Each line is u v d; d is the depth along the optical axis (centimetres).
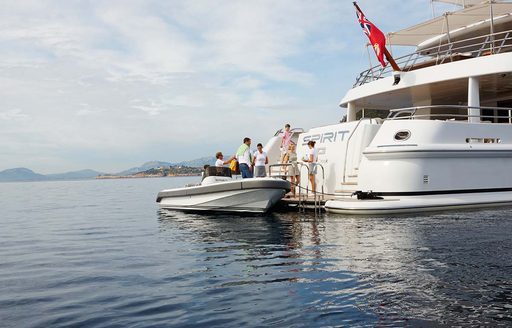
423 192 1145
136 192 3956
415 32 1627
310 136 1501
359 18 1415
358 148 1316
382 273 542
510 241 712
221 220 1198
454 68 1322
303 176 1496
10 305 470
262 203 1269
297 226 999
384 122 1227
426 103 1697
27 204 2355
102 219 1390
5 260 729
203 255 709
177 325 397
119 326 400
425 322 382
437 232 819
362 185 1210
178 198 1512
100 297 490
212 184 1355
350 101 1659
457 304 423
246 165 1366
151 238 923
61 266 667
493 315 394
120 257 722
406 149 1138
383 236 802
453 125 1199
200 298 473
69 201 2595
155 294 495
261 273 571
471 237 755
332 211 1201
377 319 392
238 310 430
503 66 1251
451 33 1609
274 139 1695
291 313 415
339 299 450
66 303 472
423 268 557
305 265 605
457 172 1192
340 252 681
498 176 1252
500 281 492
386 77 1484
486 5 1352
